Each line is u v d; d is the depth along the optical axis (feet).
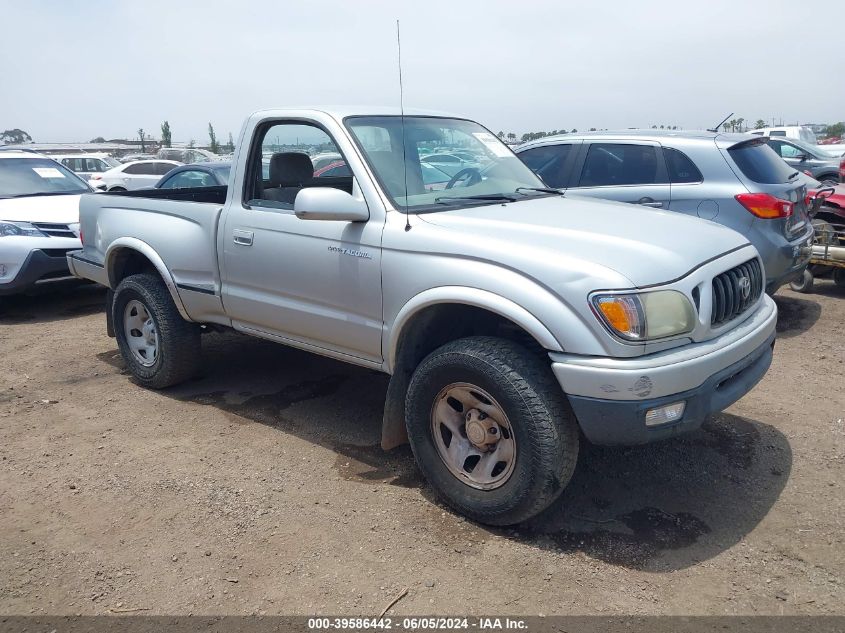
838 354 19.30
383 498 12.26
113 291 18.53
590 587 9.82
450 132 15.16
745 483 12.59
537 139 25.13
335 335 13.25
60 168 31.09
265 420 15.65
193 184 34.32
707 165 21.07
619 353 9.86
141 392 17.53
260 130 14.76
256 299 14.51
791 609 9.33
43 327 24.20
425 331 12.19
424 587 9.87
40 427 15.47
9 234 24.62
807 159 53.26
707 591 9.71
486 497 11.05
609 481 12.70
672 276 10.33
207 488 12.66
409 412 11.90
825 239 25.02
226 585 10.01
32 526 11.58
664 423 10.07
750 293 12.07
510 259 10.64
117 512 11.94
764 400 16.21
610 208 13.46
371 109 14.53
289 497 12.34
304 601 9.64
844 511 11.62
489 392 10.72
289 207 14.03
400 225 12.02
